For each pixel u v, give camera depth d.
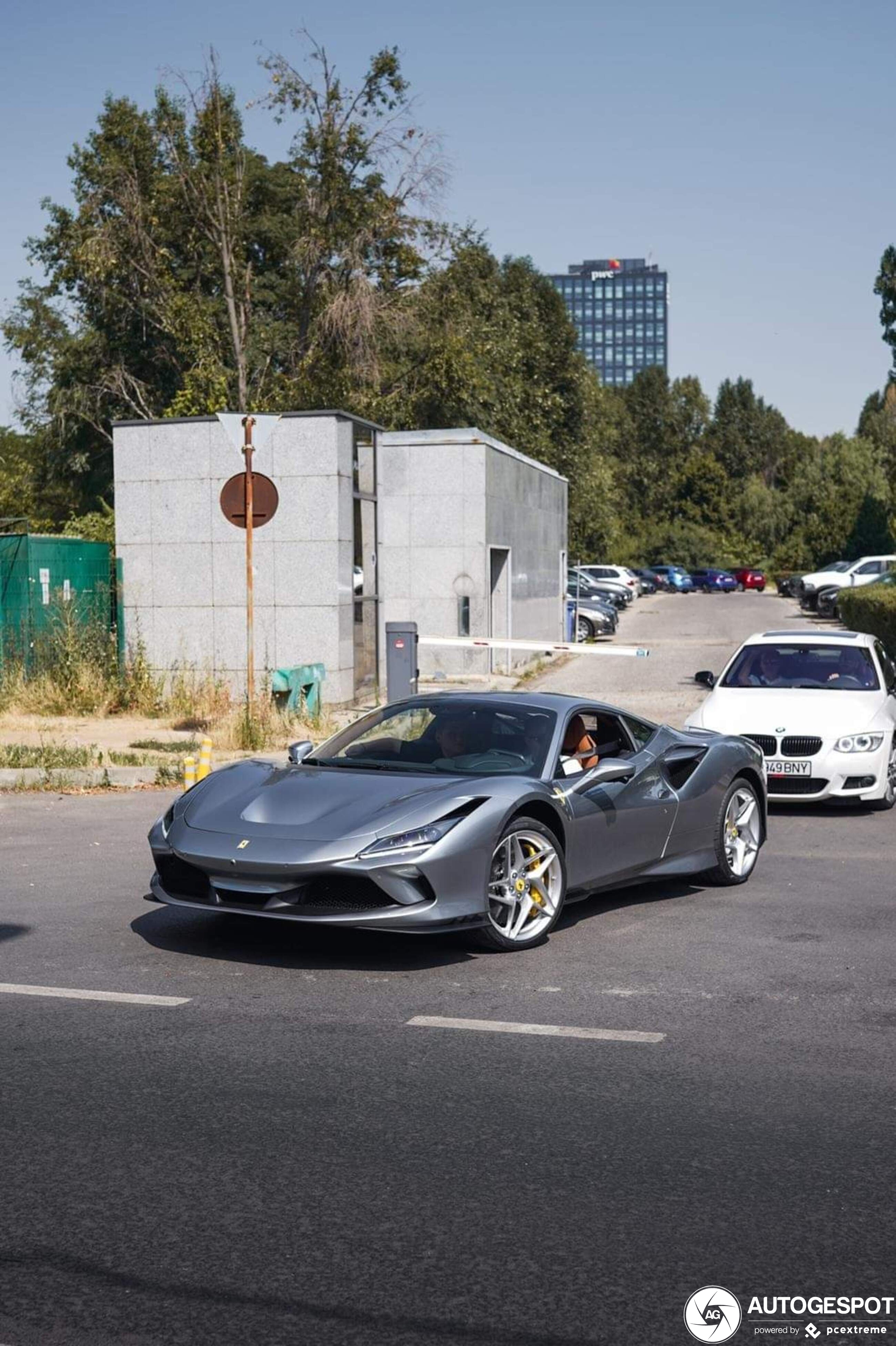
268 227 42.00
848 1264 3.57
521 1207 3.91
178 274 39.69
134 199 37.12
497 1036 5.64
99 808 12.21
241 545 20.14
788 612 53.78
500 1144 4.41
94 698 18.27
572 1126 4.59
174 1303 3.36
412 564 26.66
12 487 44.69
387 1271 3.52
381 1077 5.10
